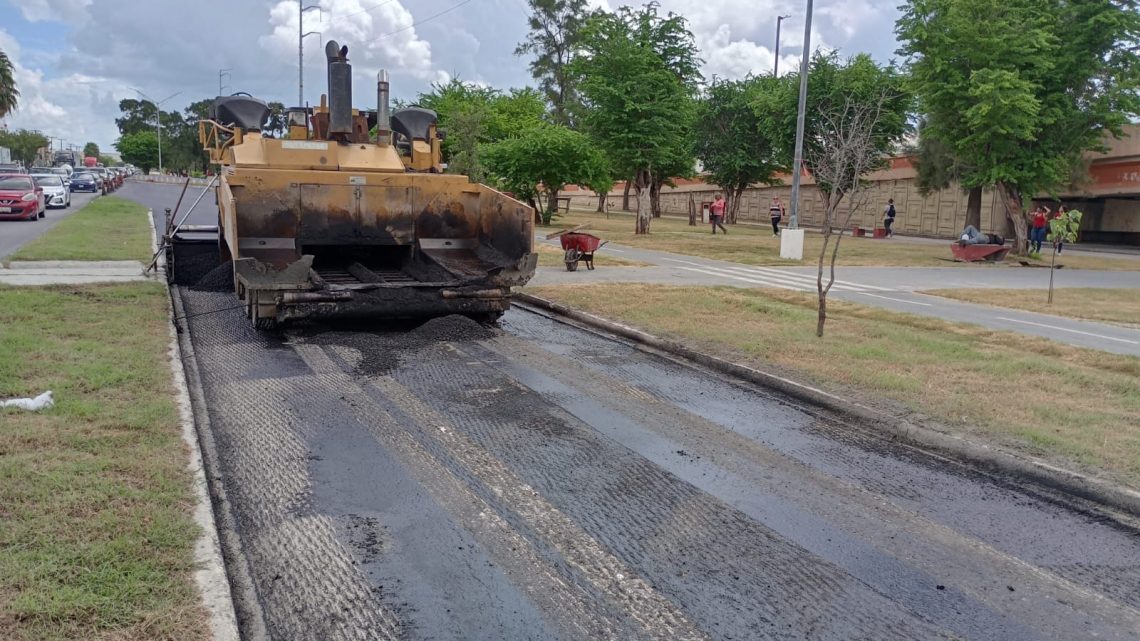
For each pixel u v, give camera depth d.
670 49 29.45
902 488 5.41
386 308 9.56
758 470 5.64
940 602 3.94
